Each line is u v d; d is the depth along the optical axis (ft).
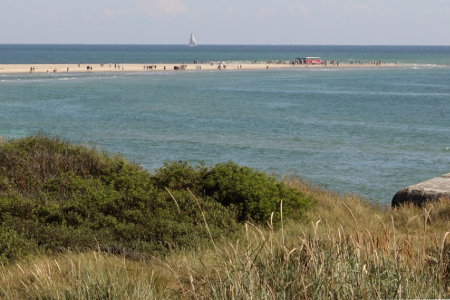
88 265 45.32
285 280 30.27
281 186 80.53
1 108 367.86
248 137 263.90
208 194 79.41
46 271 45.39
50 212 69.87
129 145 234.58
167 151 222.07
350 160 207.92
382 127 306.76
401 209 84.17
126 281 38.60
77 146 107.45
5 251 56.65
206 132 278.46
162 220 65.05
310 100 467.93
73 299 35.19
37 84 578.25
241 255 35.19
